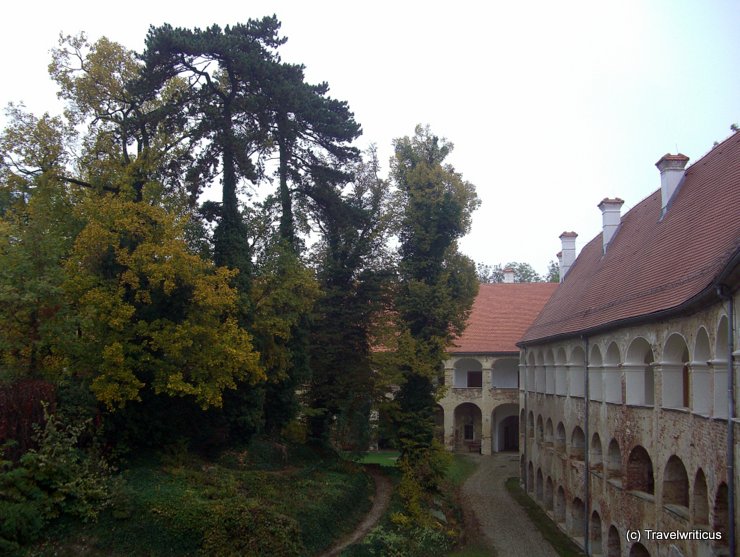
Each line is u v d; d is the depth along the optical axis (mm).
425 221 37281
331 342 35562
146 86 27781
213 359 24578
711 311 18250
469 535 33531
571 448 33656
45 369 23344
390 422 36656
